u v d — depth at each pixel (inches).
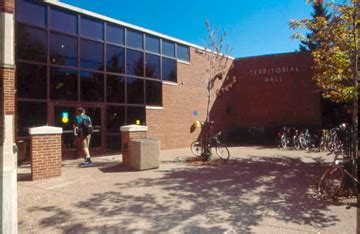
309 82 733.3
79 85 476.4
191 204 217.5
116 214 197.0
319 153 526.3
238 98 819.4
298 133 683.4
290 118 752.3
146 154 361.4
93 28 504.1
